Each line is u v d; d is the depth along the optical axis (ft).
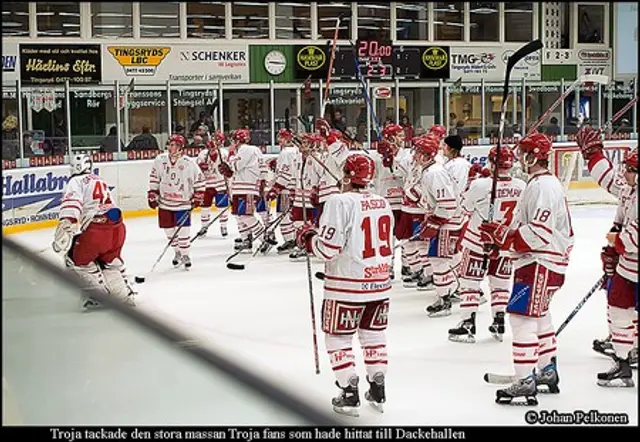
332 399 13.14
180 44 50.31
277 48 52.03
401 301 22.13
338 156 27.09
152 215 42.37
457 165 20.21
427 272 23.65
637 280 13.71
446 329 18.83
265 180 29.89
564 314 20.43
